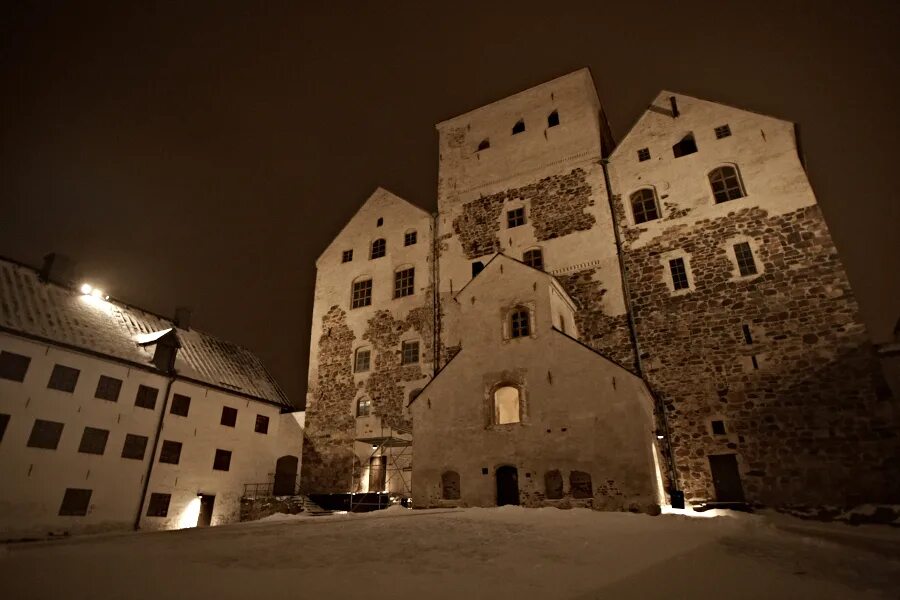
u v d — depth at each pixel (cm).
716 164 2084
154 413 2127
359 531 863
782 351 1720
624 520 1124
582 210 2303
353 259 2873
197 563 562
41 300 2023
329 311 2795
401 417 2334
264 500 2261
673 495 1628
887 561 742
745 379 1742
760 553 782
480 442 1684
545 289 1803
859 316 1652
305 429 2577
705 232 1997
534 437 1612
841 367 1625
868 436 1530
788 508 1550
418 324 2486
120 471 1947
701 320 1883
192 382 2306
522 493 1562
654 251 2069
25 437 1711
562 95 2661
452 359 1862
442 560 638
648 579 552
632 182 2241
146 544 691
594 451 1512
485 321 1867
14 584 436
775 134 2014
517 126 2731
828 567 680
